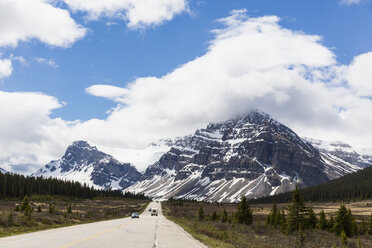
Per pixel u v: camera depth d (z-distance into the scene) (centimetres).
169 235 3316
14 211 8462
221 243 2700
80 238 2611
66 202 18650
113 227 4350
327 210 19238
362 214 16338
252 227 7125
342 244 4459
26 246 2020
